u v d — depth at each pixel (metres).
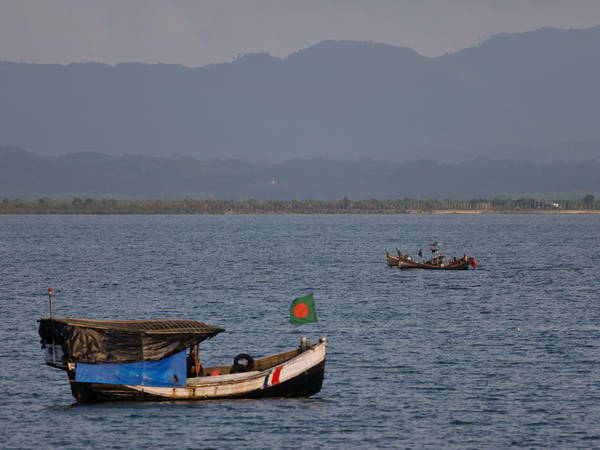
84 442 160.25
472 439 162.00
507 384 197.75
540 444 159.88
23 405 181.62
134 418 171.88
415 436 163.50
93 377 175.12
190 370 183.50
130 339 176.50
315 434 164.00
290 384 183.00
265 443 159.62
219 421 170.25
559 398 186.88
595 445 159.38
